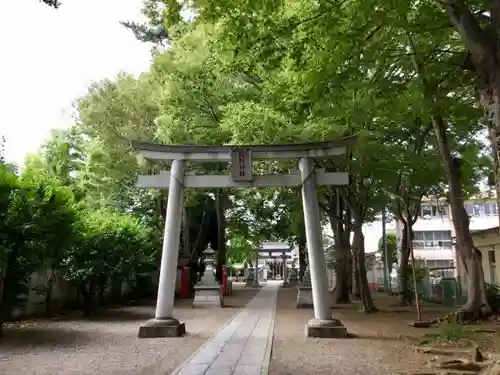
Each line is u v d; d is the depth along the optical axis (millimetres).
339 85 10156
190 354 9406
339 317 16609
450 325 12250
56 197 11742
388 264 34750
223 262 30672
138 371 7793
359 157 15570
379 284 37031
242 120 14492
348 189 18984
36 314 15852
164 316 12094
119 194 25609
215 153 12688
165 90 18000
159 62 16984
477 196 27875
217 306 21156
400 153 16234
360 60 9930
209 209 31891
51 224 11477
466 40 7688
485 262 24531
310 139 14438
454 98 13344
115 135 21516
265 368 8008
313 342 10875
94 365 8266
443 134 14836
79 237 14281
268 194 24469
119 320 15680
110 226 16594
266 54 8961
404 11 9211
